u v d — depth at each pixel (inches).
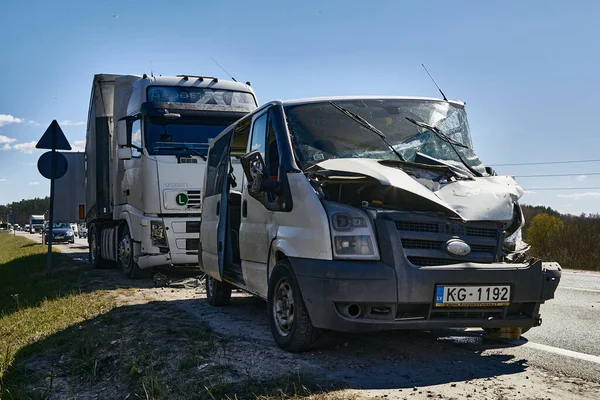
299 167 221.8
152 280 475.8
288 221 217.5
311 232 199.8
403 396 161.3
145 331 252.8
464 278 190.9
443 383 174.2
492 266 195.3
